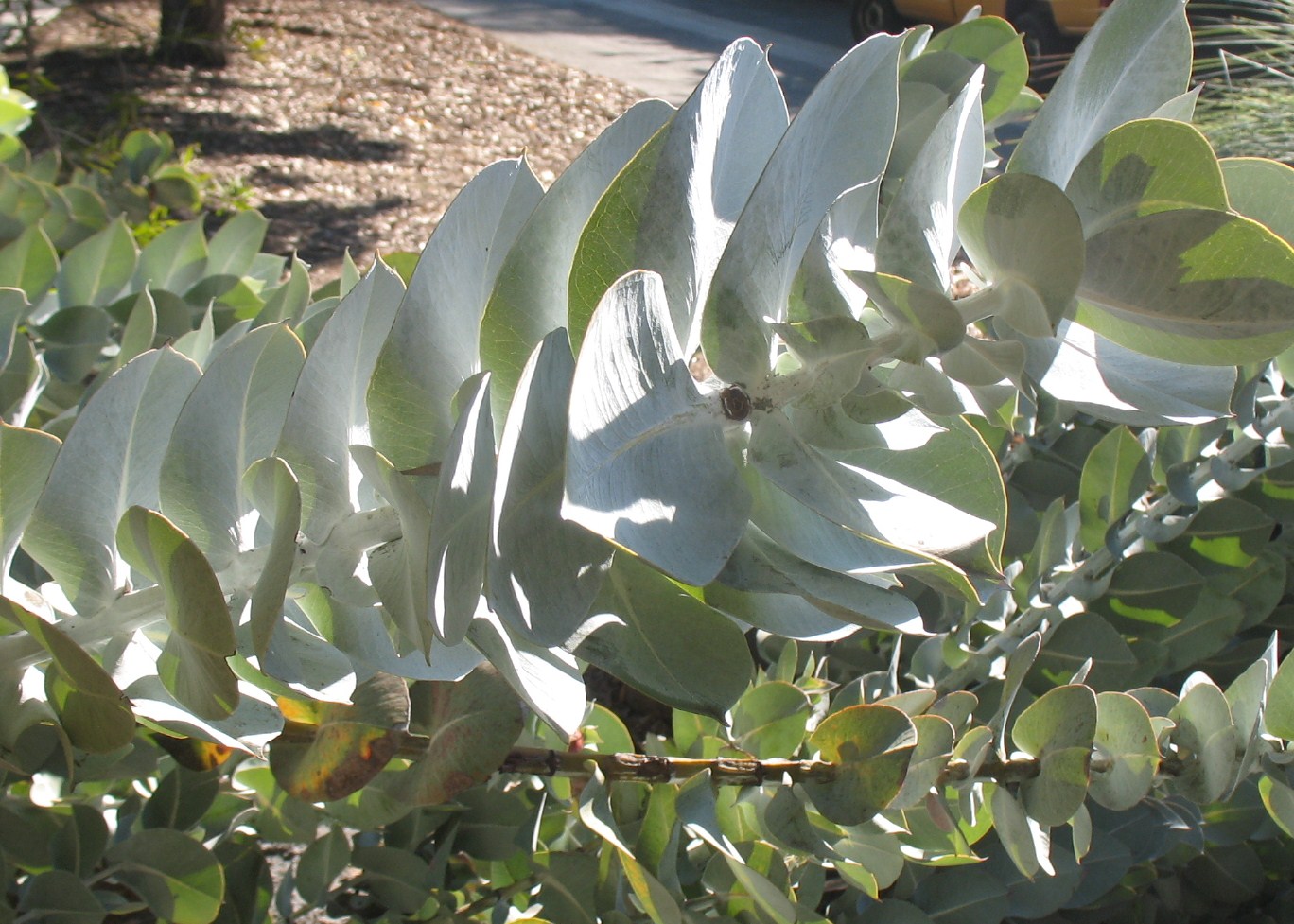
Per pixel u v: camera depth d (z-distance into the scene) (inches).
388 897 57.0
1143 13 36.2
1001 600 71.0
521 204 39.5
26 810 49.9
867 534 32.6
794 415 35.7
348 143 382.3
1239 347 32.8
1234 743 46.1
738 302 34.5
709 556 31.3
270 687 39.4
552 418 32.9
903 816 49.9
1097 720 46.8
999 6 392.8
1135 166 32.3
